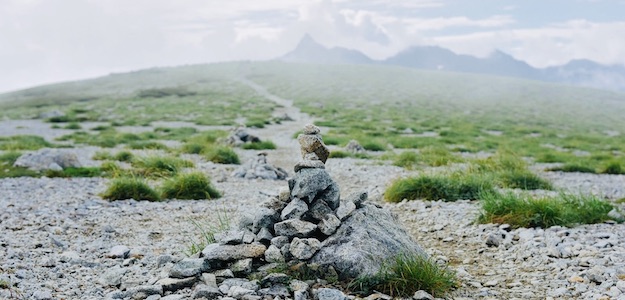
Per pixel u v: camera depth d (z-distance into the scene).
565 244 8.92
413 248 7.72
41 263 7.67
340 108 83.81
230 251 7.08
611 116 100.06
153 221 11.33
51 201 13.13
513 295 6.86
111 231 10.24
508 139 43.28
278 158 25.58
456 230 10.64
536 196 14.08
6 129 46.28
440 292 6.73
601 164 25.09
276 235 7.54
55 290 6.54
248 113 69.88
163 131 43.50
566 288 7.00
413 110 85.69
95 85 152.12
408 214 12.33
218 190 15.47
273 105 86.06
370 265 6.87
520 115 88.19
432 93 128.12
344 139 34.34
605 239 9.27
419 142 34.22
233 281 6.58
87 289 6.67
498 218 10.70
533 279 7.51
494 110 95.88
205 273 6.75
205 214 12.20
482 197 12.91
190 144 27.09
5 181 16.17
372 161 23.81
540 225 10.35
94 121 58.25
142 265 7.86
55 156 18.86
